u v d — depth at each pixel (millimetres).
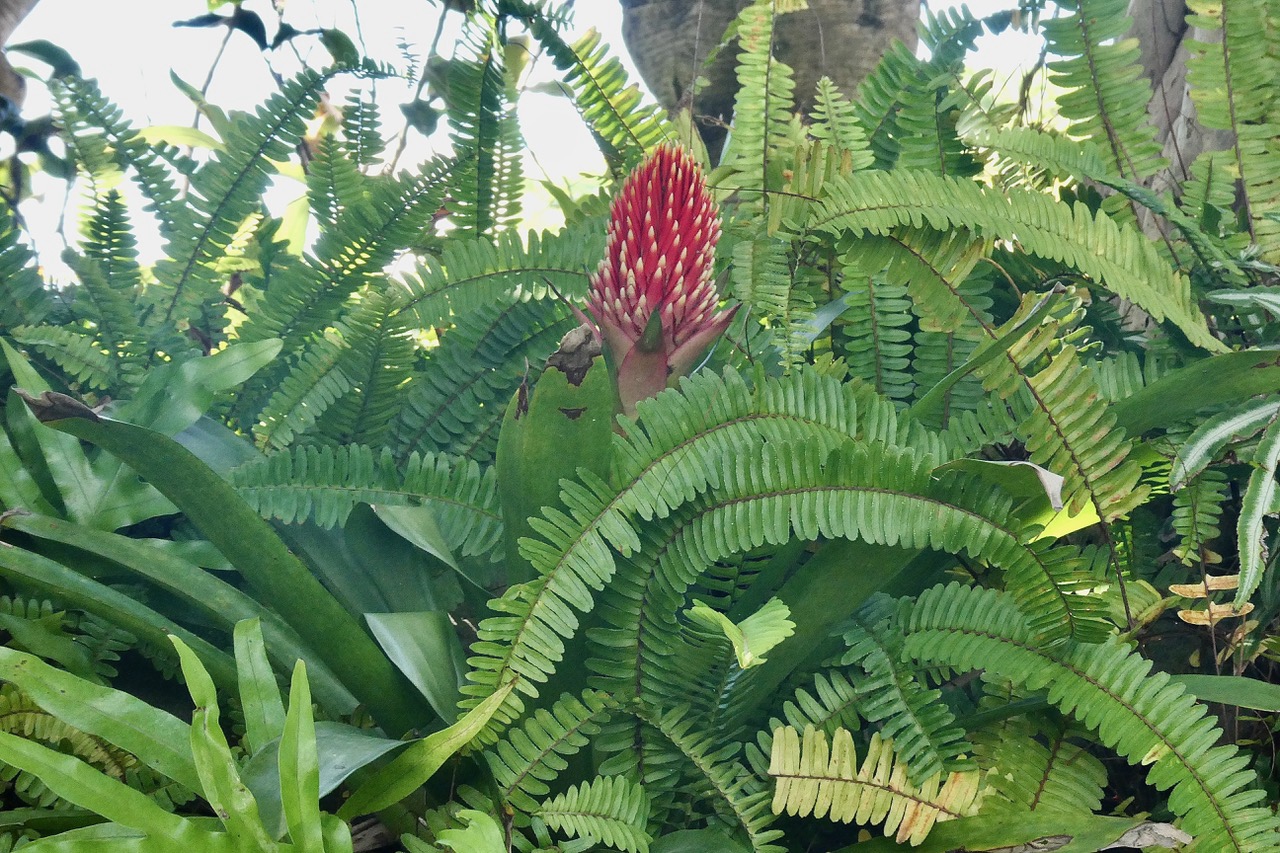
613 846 869
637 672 886
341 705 932
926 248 1043
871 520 845
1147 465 1021
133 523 1005
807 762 853
